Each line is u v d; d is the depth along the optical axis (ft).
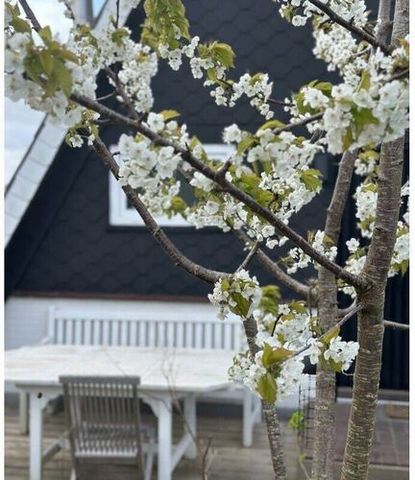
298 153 3.62
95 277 16.63
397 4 4.18
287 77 15.37
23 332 16.72
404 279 10.78
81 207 16.57
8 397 16.19
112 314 16.30
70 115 3.16
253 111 15.64
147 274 16.47
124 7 6.40
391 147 3.94
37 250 16.67
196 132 15.83
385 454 9.28
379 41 4.51
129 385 10.18
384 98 2.85
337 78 15.23
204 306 16.26
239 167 3.67
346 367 3.68
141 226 16.42
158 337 16.15
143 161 3.25
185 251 16.05
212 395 15.46
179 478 11.62
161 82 15.83
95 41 4.93
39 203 16.53
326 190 13.55
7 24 3.37
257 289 4.18
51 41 2.92
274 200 4.54
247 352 4.83
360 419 3.99
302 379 3.47
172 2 4.85
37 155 16.12
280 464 4.84
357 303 4.12
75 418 10.34
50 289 16.72
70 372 11.78
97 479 11.10
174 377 11.32
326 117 2.94
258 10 15.16
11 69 2.93
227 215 4.53
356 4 5.41
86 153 16.35
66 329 16.46
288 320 4.52
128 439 10.37
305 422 7.57
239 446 13.33
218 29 15.17
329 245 5.47
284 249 13.37
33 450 11.39
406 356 11.18
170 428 10.78
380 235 3.92
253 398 14.39
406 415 10.68
